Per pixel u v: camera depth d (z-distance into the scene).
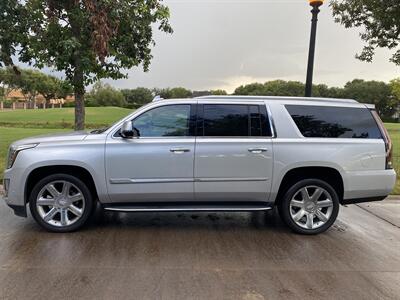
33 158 5.57
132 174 5.65
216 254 5.05
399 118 87.19
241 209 5.81
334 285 4.23
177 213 6.95
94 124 35.12
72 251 5.05
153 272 4.46
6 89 79.56
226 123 5.79
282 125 5.84
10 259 4.77
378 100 88.25
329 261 4.90
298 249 5.30
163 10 9.58
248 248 5.30
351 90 90.62
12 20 8.55
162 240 5.54
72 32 8.86
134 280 4.25
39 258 4.81
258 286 4.16
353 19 12.90
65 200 5.76
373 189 5.92
